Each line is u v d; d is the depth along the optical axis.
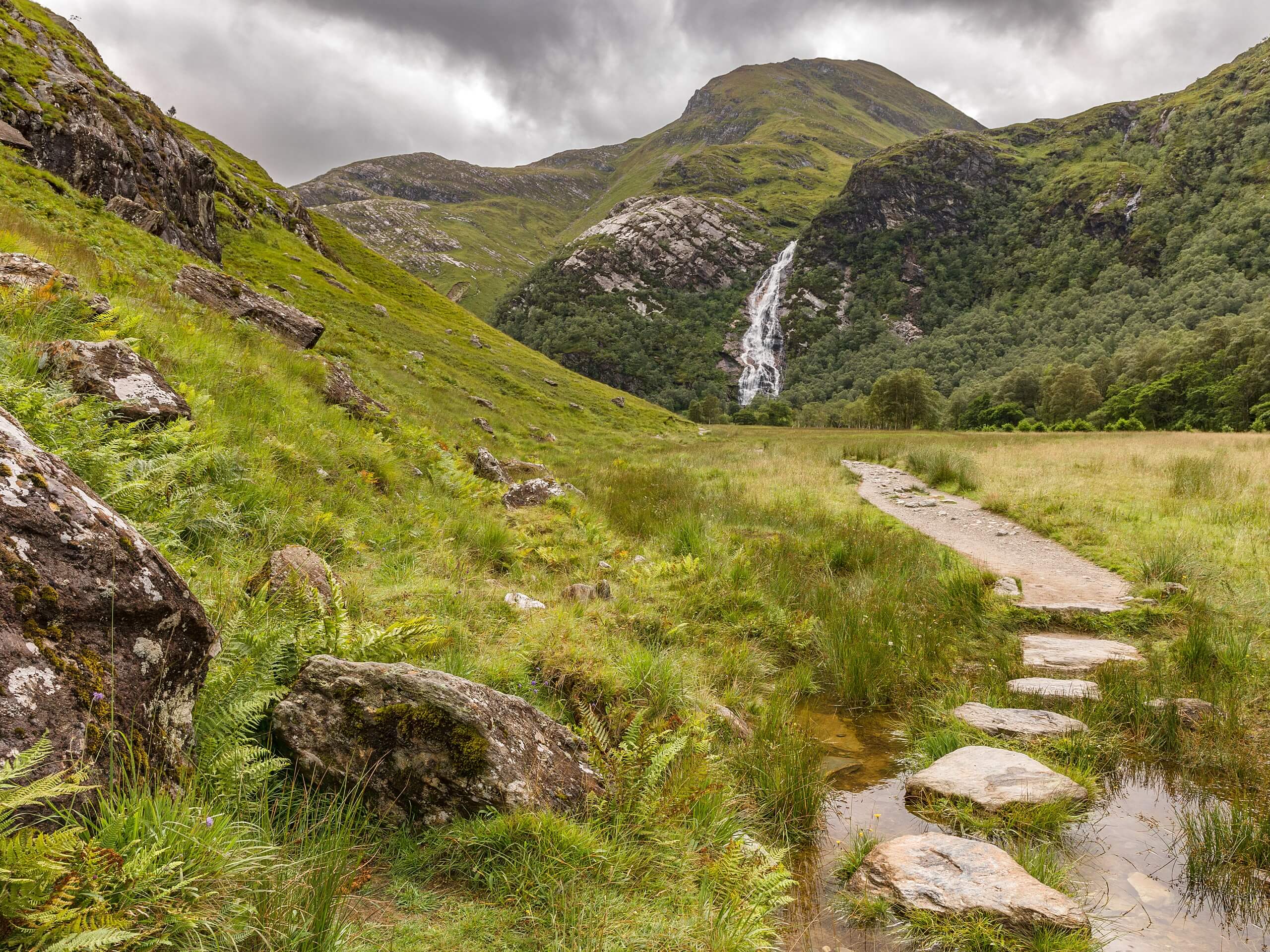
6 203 15.56
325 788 3.28
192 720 2.86
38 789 1.85
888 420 108.19
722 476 21.52
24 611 2.19
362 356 24.94
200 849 2.28
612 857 3.45
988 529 13.90
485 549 8.70
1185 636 7.79
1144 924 3.58
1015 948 3.35
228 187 47.44
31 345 6.02
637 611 7.71
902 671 7.38
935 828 4.58
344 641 4.20
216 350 10.25
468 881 3.10
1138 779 5.16
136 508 4.71
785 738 5.57
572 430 38.25
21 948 1.79
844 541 12.24
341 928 2.46
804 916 3.69
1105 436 39.09
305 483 7.63
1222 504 13.42
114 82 35.97
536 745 3.82
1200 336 115.94
